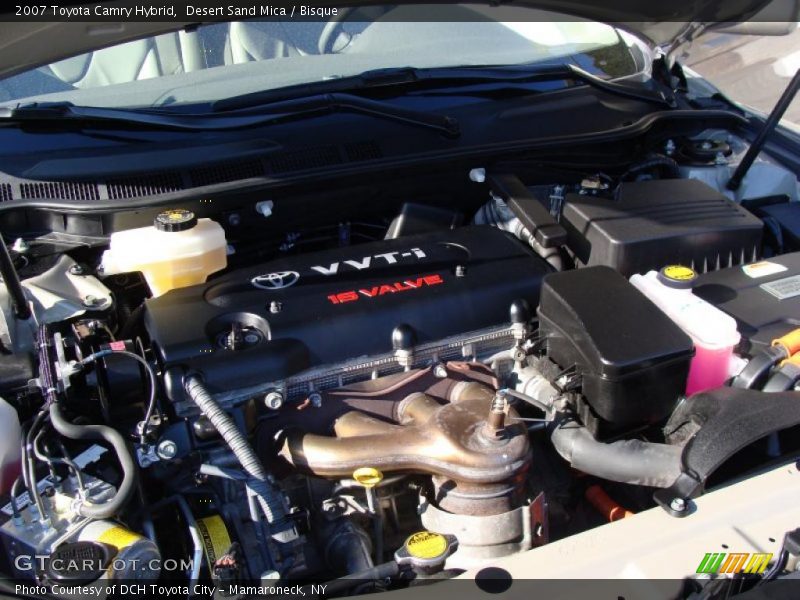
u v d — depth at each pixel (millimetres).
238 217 2510
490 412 1855
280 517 1859
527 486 2139
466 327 2242
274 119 2623
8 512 1833
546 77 3037
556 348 2125
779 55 5707
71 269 2316
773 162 3102
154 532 1904
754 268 2451
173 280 2303
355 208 2660
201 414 1987
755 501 1805
